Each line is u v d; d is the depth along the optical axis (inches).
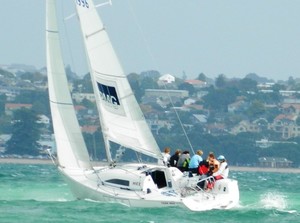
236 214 3737.7
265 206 4296.3
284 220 3725.4
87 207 3646.7
